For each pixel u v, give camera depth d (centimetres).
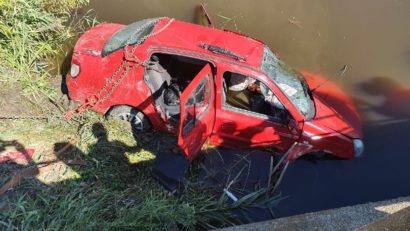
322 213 443
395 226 254
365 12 1006
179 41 607
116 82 617
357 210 448
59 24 781
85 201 520
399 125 772
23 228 467
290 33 927
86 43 635
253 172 624
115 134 642
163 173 596
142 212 517
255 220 573
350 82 845
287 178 640
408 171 687
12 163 564
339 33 947
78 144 613
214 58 588
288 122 618
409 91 841
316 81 809
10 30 690
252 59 607
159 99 631
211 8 951
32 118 635
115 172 591
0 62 685
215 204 573
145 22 655
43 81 689
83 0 877
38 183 545
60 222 480
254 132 625
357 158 687
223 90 606
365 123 772
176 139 655
